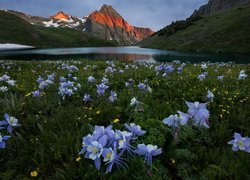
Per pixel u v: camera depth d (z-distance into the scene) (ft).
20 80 36.47
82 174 11.40
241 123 16.92
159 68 34.45
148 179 10.37
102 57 215.51
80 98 23.75
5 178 11.43
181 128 13.79
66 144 13.89
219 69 45.52
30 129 17.43
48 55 245.86
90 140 10.05
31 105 21.52
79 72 43.73
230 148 13.14
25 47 517.96
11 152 13.70
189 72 40.63
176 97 24.08
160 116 17.11
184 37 454.40
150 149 9.98
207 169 11.21
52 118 17.94
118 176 10.57
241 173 10.78
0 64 58.85
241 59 180.55
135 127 11.05
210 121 17.34
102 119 17.93
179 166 11.73
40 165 12.50
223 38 349.61
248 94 23.58
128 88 27.99
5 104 20.45
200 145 13.47
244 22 376.27
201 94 24.22
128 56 233.55
